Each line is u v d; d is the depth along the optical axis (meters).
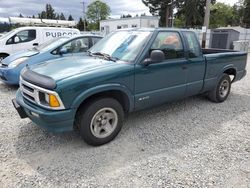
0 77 6.82
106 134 3.72
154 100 4.27
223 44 16.80
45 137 3.92
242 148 3.67
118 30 4.87
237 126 4.49
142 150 3.57
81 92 3.30
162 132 4.17
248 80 8.60
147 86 4.08
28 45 10.05
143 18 26.94
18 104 3.74
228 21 61.25
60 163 3.22
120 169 3.10
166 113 5.07
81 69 3.55
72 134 4.04
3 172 3.01
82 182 2.85
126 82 3.76
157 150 3.57
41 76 3.41
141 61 3.93
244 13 55.16
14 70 6.42
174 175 2.99
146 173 3.02
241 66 6.26
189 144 3.76
